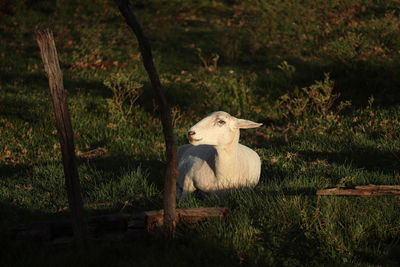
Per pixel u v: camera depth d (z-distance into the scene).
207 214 15.78
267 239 13.53
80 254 13.30
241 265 13.16
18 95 40.38
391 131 29.78
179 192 22.30
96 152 29.69
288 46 57.25
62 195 21.38
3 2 71.56
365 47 48.09
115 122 35.78
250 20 66.06
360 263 13.62
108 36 64.88
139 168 23.92
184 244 14.59
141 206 19.36
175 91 43.16
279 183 21.92
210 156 20.39
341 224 15.55
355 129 31.56
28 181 23.41
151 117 36.88
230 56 54.84
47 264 12.95
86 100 40.75
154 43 63.47
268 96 41.59
